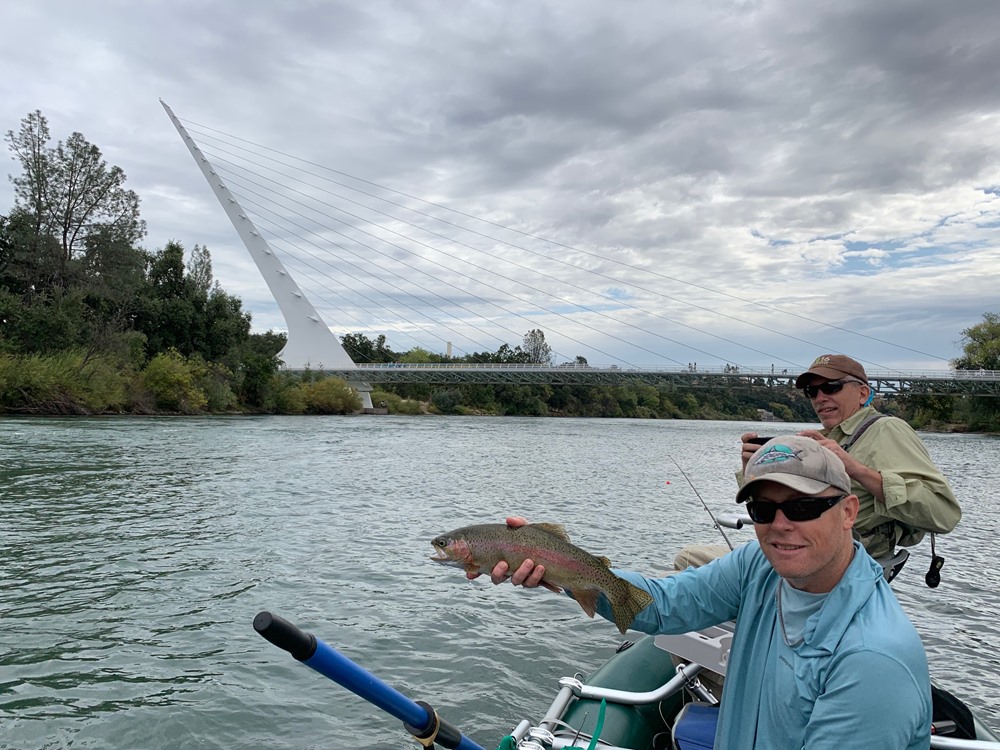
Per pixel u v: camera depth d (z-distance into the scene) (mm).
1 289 51406
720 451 38531
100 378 48125
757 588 2502
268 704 5844
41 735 5273
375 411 83250
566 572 2713
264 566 9953
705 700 4102
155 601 8328
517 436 46594
